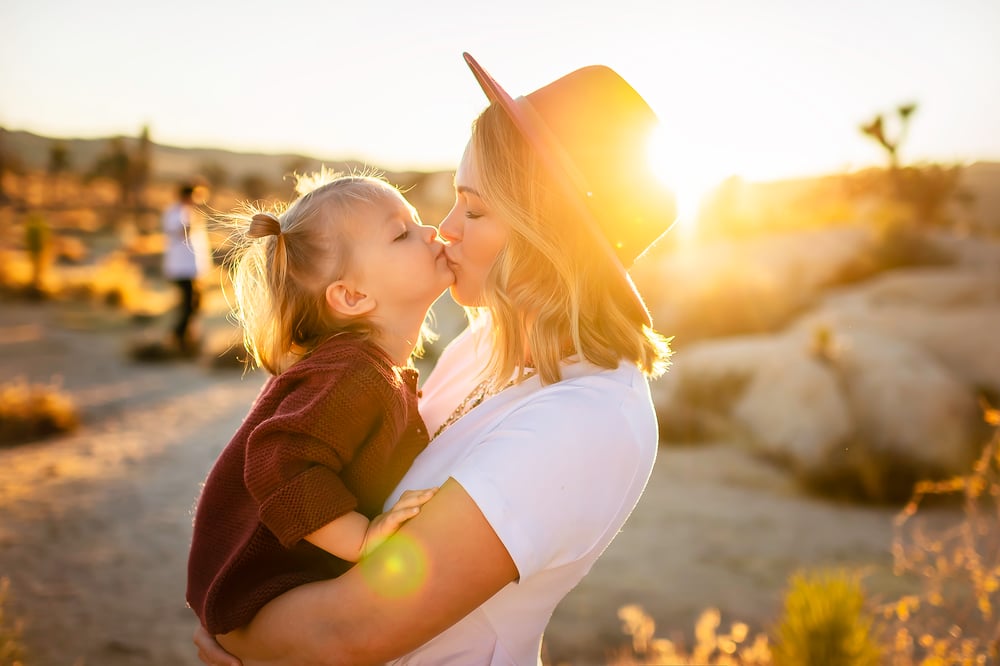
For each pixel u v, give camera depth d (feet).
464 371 6.40
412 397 5.86
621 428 4.83
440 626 4.55
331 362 5.28
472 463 4.66
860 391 29.25
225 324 54.54
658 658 14.37
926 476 26.50
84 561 17.38
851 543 22.09
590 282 5.16
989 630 10.18
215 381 38.34
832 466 27.12
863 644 10.16
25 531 18.80
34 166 291.17
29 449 26.11
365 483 5.28
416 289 5.77
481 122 5.31
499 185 5.15
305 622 4.68
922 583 18.03
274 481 4.91
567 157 5.12
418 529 4.57
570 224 5.09
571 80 5.50
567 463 4.61
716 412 33.30
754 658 12.16
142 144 214.07
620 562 20.58
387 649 4.56
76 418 29.37
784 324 44.11
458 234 5.86
